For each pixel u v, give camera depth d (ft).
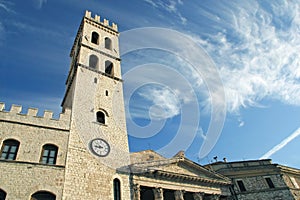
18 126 82.17
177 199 100.89
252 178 132.98
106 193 80.74
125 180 89.30
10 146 77.10
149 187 95.71
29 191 69.67
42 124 86.43
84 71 115.96
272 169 136.67
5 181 68.85
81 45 128.47
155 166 101.86
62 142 85.10
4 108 84.48
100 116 105.60
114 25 161.79
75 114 95.50
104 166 87.45
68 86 124.26
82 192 76.28
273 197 124.57
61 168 78.13
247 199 123.03
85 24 144.77
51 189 72.38
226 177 126.21
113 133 101.14
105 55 135.03
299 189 133.69
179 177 105.81
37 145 80.53
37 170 74.69
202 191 110.63
